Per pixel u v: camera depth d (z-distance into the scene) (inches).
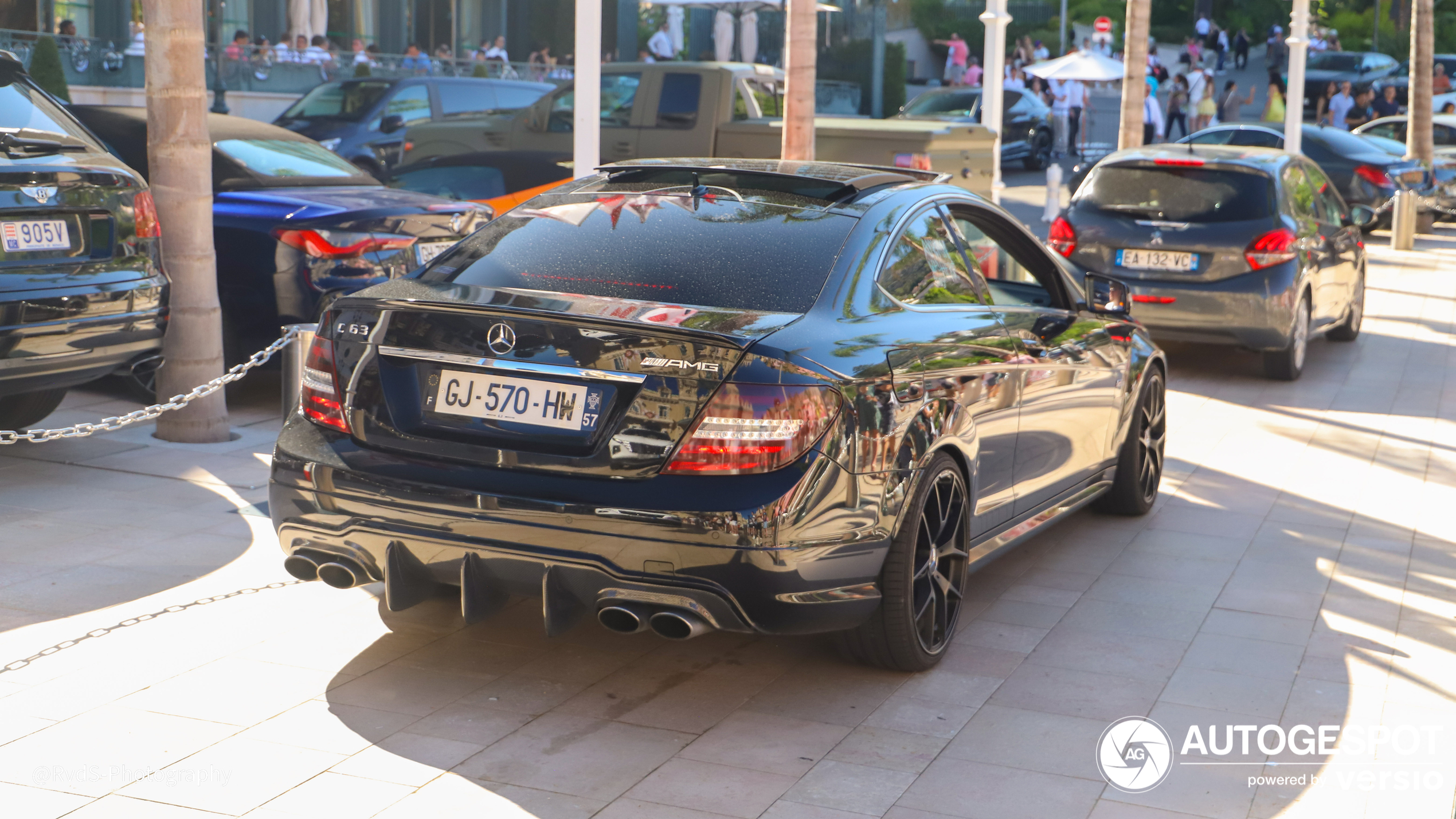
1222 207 378.6
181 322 270.8
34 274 218.7
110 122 332.5
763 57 1124.5
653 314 147.3
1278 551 231.9
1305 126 866.1
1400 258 709.9
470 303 150.7
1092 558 226.4
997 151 495.8
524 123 514.6
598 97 339.0
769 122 479.8
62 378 227.6
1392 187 818.2
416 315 152.2
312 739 147.9
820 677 170.4
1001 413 185.3
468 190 524.4
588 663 172.4
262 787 136.8
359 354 155.3
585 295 156.7
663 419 142.7
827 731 154.8
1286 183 389.4
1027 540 209.6
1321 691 171.0
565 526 143.3
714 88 481.7
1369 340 470.0
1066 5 1857.8
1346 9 2235.5
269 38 810.8
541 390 146.9
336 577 157.2
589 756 146.6
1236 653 183.5
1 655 167.5
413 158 534.6
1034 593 207.2
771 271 159.8
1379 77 1632.6
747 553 140.7
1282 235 372.5
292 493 156.6
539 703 159.9
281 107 743.7
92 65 657.0
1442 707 166.7
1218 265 374.0
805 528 143.7
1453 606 204.8
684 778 142.1
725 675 170.4
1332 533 243.8
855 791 140.5
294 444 158.1
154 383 296.2
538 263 164.1
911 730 155.8
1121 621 195.3
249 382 339.3
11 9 649.6
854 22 1251.8
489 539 146.5
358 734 149.6
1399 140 1023.0
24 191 216.7
